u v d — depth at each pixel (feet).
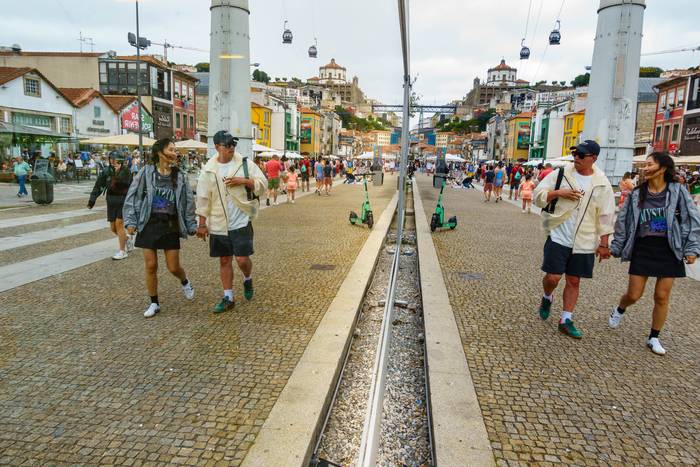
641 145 147.13
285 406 9.88
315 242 29.84
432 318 15.81
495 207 58.39
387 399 11.78
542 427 9.55
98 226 34.50
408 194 80.18
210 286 19.12
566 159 86.22
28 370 11.50
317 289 18.92
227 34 37.65
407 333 16.44
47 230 32.45
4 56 128.67
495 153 261.65
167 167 15.28
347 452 9.53
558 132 179.22
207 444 8.64
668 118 129.59
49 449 8.46
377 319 17.81
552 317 16.43
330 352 12.65
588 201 14.08
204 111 179.52
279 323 14.93
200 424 9.28
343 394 11.97
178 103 147.13
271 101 190.90
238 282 19.92
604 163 48.55
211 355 12.47
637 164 91.20
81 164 87.10
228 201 15.58
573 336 14.48
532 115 208.23
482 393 10.87
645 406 10.52
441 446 8.78
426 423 10.62
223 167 15.58
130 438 8.81
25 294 17.62
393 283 18.95
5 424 9.21
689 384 11.63
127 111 120.88
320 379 11.09
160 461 8.16
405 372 13.41
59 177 81.05
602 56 47.37
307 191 78.18
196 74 190.80
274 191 53.93
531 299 18.53
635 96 47.44
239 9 37.58
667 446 9.05
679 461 8.60
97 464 8.07
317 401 10.10
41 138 88.84
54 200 52.85
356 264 23.43
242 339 13.57
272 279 20.44
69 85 130.52
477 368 12.17
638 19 45.78
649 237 13.52
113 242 28.40
